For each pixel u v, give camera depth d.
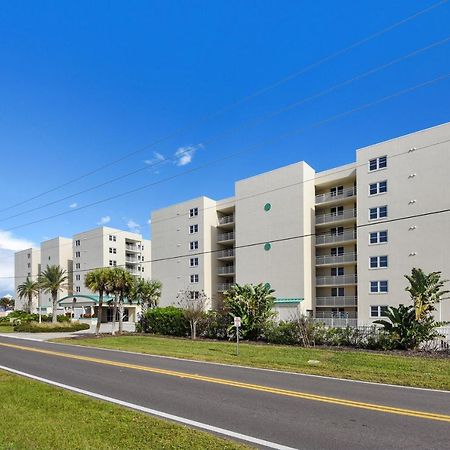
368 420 7.60
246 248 42.97
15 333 39.25
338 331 22.19
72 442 5.93
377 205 34.56
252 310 26.52
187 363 16.30
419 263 31.58
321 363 15.73
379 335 20.48
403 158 33.41
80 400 8.96
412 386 11.16
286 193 40.59
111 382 11.89
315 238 40.38
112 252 74.31
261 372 13.74
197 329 30.09
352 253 37.91
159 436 6.32
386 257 33.53
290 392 10.23
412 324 19.56
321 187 41.75
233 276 49.62
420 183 32.25
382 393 10.12
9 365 15.84
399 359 16.50
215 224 49.84
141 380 12.20
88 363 16.38
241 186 44.25
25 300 88.31
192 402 9.19
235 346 22.86
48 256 83.06
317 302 39.22
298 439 6.53
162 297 50.88
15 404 8.52
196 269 48.28
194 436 6.36
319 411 8.30
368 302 34.16
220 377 12.67
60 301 62.88
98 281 33.19
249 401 9.26
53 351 21.47
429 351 18.80
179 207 51.09
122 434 6.39
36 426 6.77
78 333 37.88
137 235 79.69
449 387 10.86
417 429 7.01
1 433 6.35
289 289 39.12
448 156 31.02
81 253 76.06
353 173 38.31
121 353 20.36
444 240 30.48
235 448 5.84
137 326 36.53
